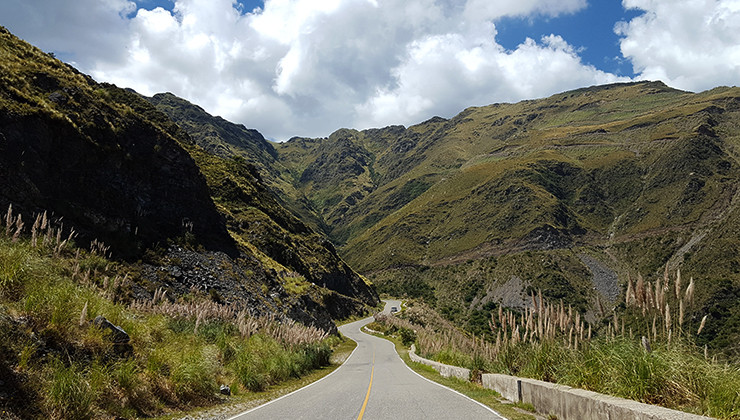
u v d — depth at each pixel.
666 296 6.53
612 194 189.75
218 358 12.90
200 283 29.88
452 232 190.38
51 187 24.97
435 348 26.72
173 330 12.95
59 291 8.00
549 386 7.79
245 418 7.60
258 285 37.94
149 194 33.97
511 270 127.31
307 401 9.95
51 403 5.89
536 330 10.44
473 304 118.69
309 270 77.12
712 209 132.62
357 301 101.69
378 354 34.47
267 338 18.48
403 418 7.42
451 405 8.93
